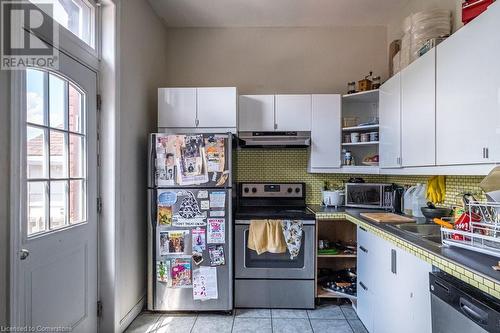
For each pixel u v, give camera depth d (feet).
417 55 6.90
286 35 10.32
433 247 4.33
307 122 9.36
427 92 5.77
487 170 4.29
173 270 7.69
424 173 5.91
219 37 10.36
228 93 8.86
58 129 5.20
